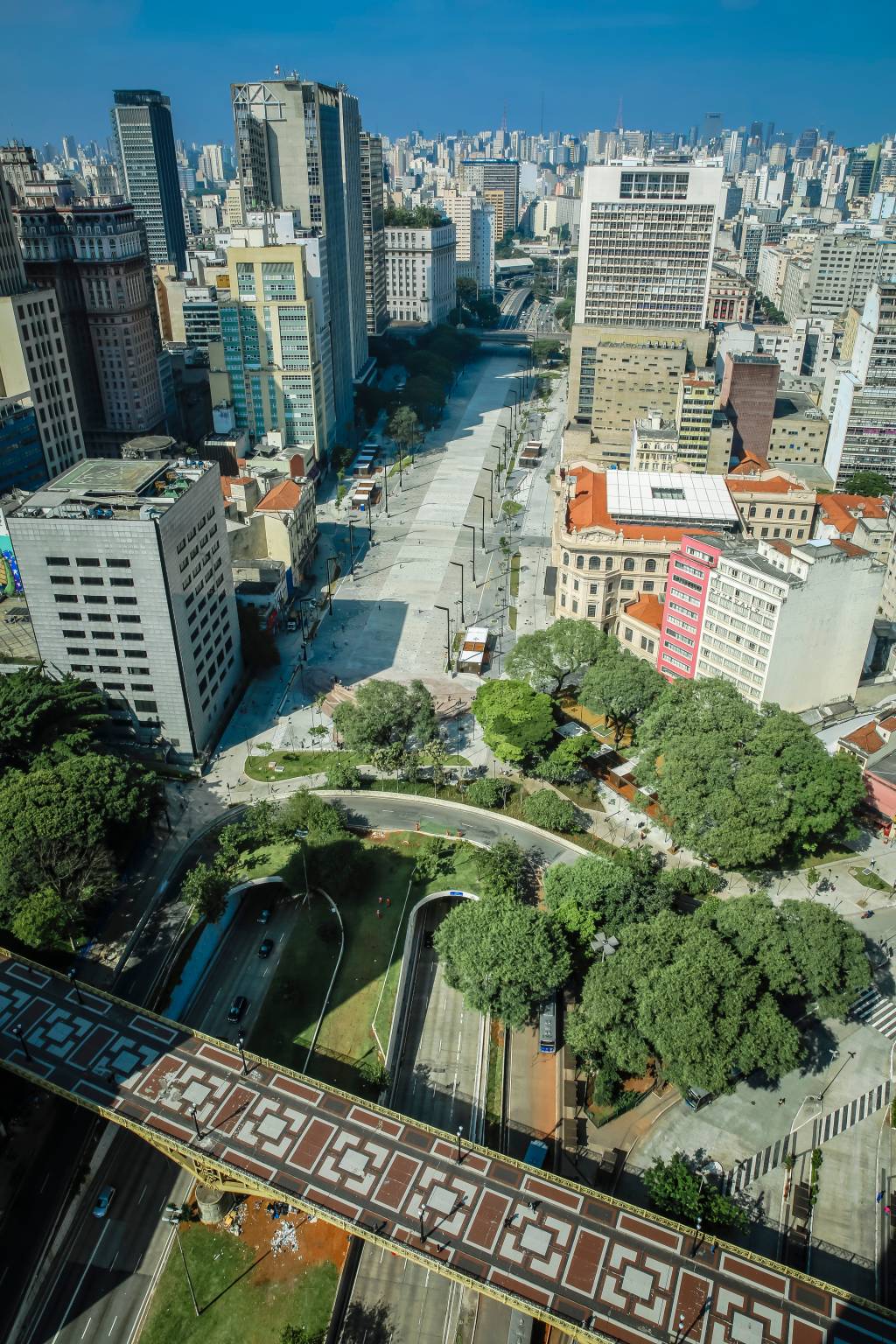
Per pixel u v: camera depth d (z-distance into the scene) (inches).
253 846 6983.3
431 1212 4281.5
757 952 5600.4
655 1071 5536.4
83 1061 4968.0
